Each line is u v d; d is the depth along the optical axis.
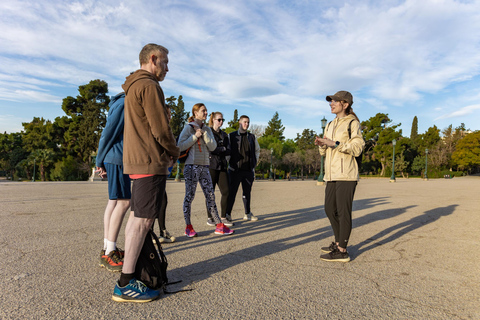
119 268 2.61
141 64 2.31
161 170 2.10
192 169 3.99
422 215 6.15
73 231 4.12
